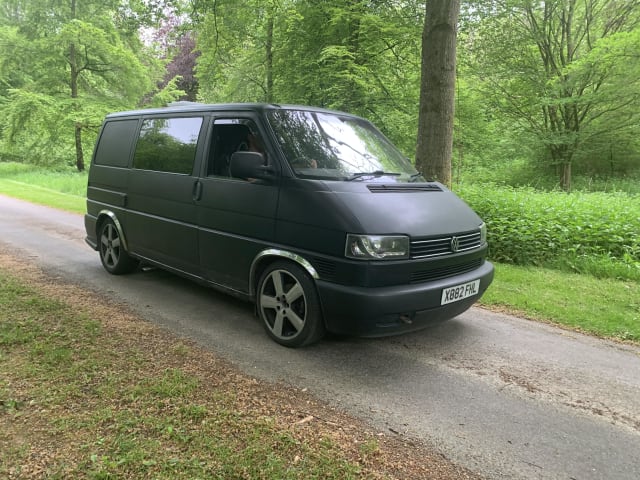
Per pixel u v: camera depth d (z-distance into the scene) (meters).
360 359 3.76
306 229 3.63
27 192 15.17
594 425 2.93
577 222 7.69
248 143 4.18
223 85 17.83
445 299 3.67
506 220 7.66
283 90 15.58
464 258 3.91
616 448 2.70
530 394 3.29
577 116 18.28
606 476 2.46
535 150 19.91
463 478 2.39
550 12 17.83
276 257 3.92
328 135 4.37
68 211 11.67
